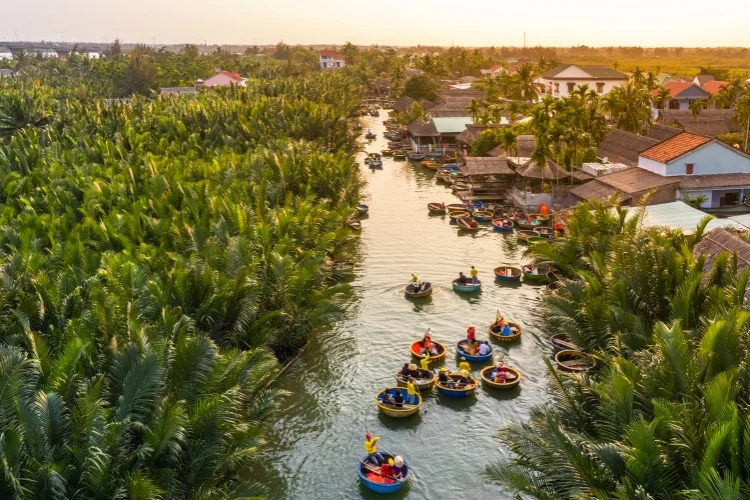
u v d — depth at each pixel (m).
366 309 53.41
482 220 77.75
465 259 65.06
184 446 25.36
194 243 44.44
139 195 59.03
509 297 55.31
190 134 95.62
